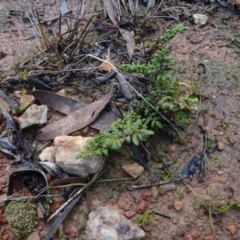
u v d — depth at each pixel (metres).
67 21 0.63
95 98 0.55
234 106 0.55
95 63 0.58
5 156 0.51
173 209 0.48
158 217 0.48
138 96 0.53
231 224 0.48
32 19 0.64
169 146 0.51
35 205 0.48
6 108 0.54
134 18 0.62
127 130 0.47
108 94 0.53
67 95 0.55
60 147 0.49
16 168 0.50
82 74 0.57
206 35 0.62
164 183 0.49
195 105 0.54
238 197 0.49
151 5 0.64
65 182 0.49
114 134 0.48
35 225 0.47
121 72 0.56
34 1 0.66
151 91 0.53
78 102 0.54
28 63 0.58
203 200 0.49
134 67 0.48
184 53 0.60
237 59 0.60
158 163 0.50
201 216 0.48
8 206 0.48
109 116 0.52
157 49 0.56
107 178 0.49
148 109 0.51
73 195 0.48
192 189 0.49
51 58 0.58
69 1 0.66
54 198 0.48
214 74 0.58
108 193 0.49
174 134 0.52
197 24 0.63
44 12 0.65
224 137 0.52
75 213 0.48
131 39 0.60
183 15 0.64
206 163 0.51
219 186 0.49
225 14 0.65
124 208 0.48
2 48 0.60
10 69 0.58
